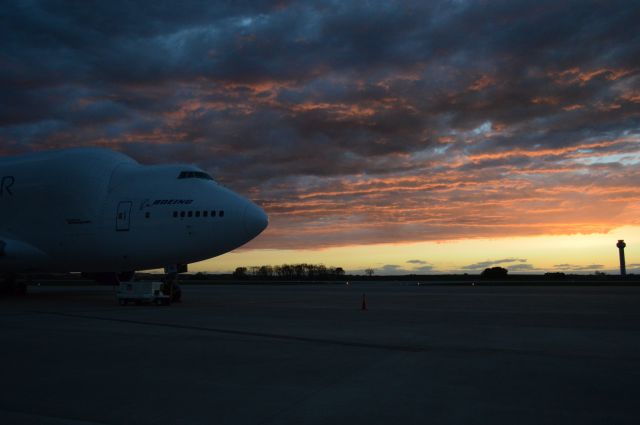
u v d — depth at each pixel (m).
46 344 12.21
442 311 21.88
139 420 6.32
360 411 6.64
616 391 7.63
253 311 21.89
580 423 6.16
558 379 8.43
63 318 18.67
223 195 28.48
